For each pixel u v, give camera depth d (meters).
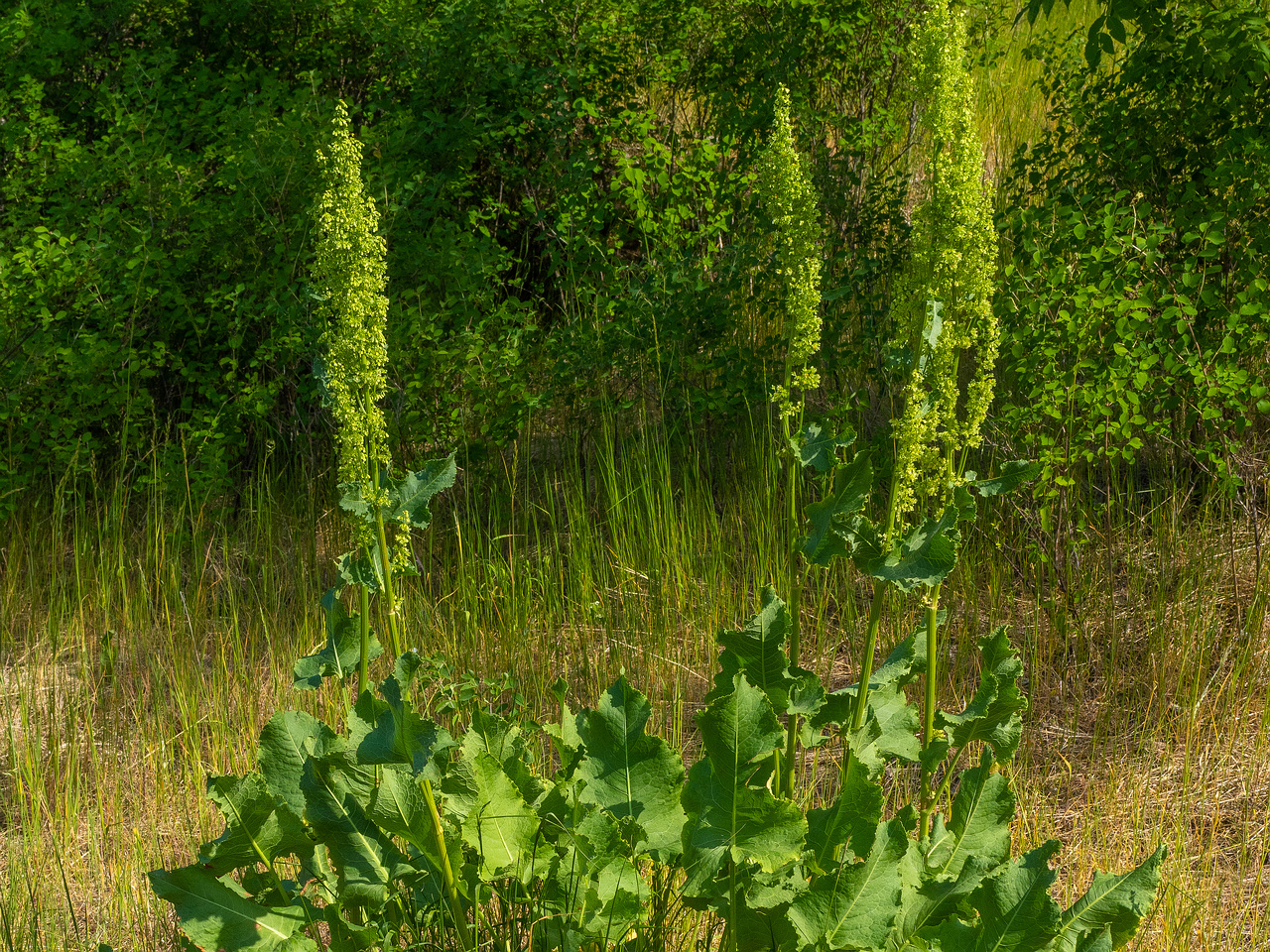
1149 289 4.57
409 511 2.20
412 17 6.59
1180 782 3.66
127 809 3.87
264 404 5.55
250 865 2.34
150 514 5.53
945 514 2.15
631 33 6.83
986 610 4.66
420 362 5.57
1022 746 3.90
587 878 2.21
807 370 2.34
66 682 4.64
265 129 5.80
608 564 5.05
